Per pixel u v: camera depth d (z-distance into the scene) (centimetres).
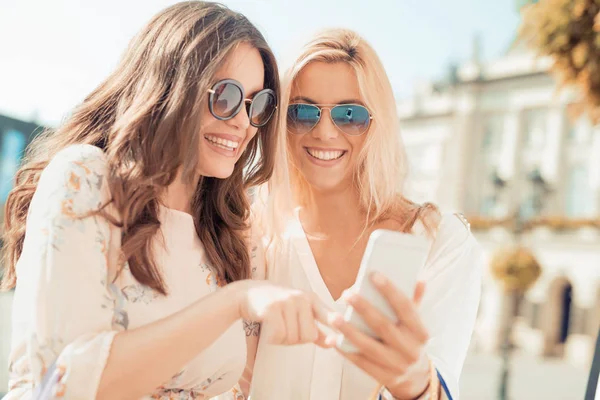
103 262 130
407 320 105
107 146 151
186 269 160
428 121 3288
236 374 165
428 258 178
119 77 158
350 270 194
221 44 148
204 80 145
